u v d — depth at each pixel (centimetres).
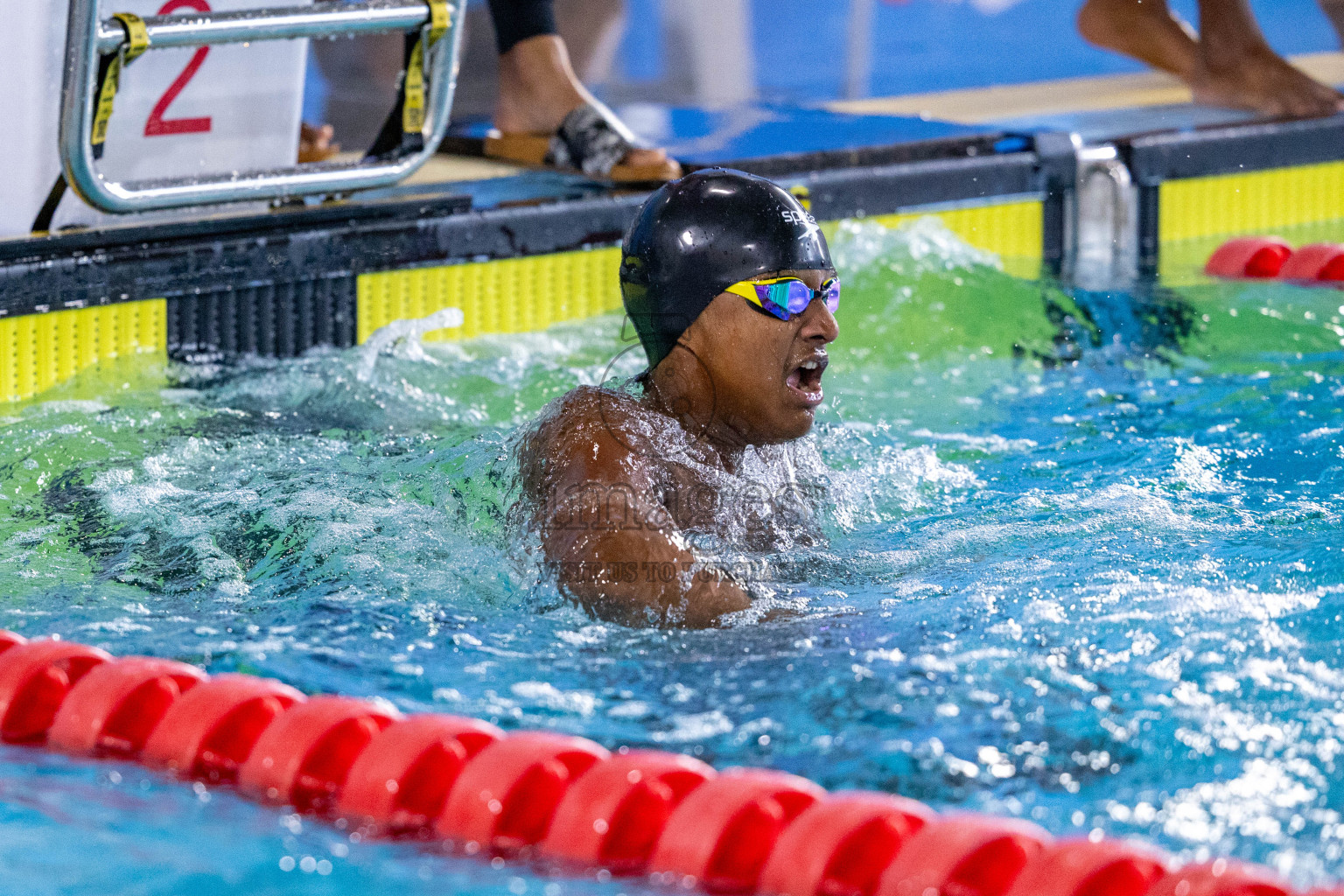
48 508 819
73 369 1087
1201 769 541
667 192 738
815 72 2427
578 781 521
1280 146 1655
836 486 817
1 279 1032
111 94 998
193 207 1124
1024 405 1062
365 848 511
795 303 700
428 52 1155
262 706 587
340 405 1024
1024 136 1549
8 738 602
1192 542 761
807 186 1394
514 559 714
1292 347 1201
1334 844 494
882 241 1409
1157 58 1802
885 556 747
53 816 530
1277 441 955
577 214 1303
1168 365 1165
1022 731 571
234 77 1112
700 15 2516
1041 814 517
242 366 1144
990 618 667
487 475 806
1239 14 1764
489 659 643
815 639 650
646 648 646
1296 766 541
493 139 1491
